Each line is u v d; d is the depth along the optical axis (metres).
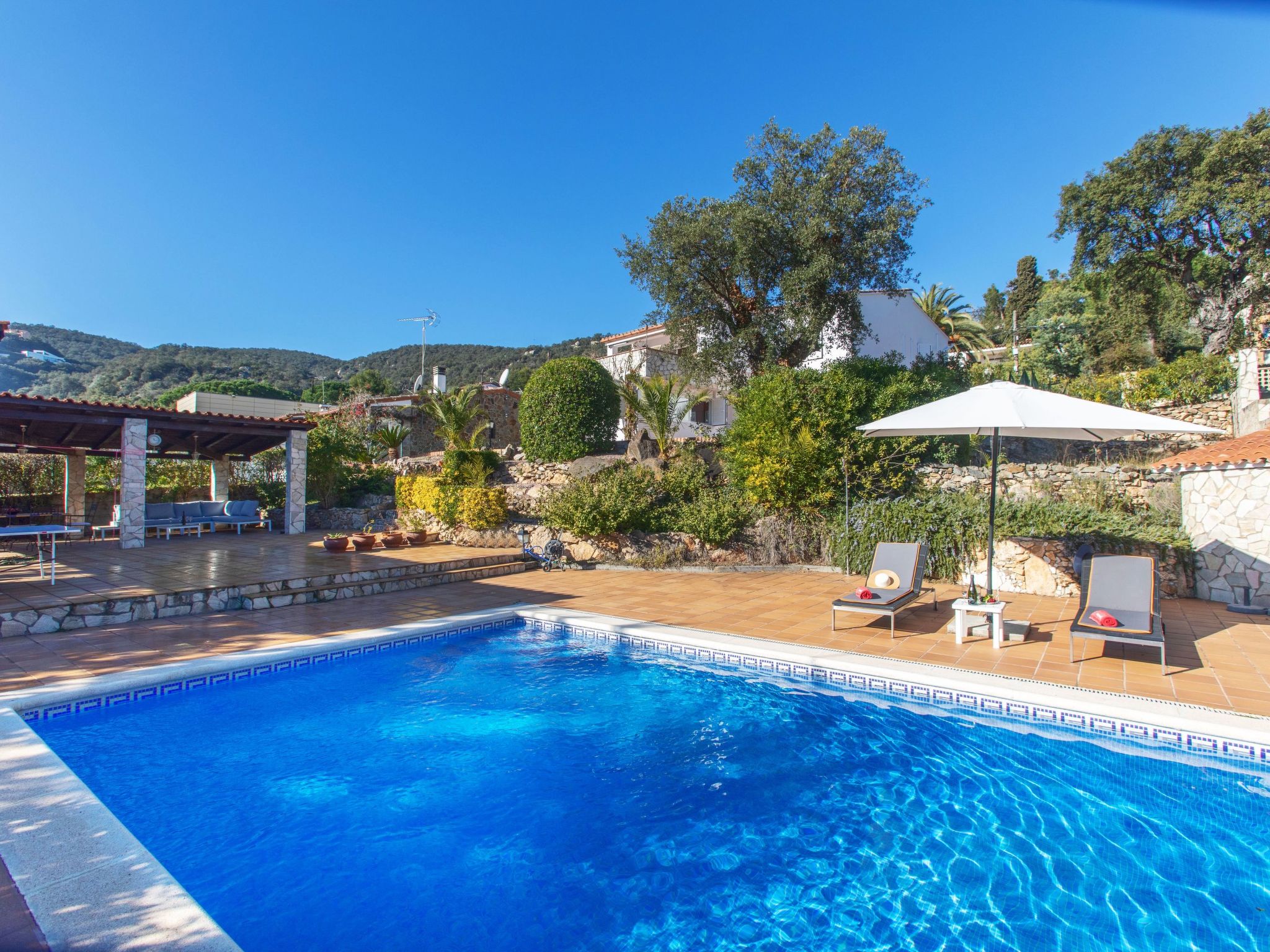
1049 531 10.58
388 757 4.85
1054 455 18.08
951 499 12.22
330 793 4.30
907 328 24.81
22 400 12.55
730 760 4.80
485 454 18.09
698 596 10.48
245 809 4.07
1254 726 4.55
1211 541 9.50
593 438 18.30
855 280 15.62
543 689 6.39
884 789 4.31
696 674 6.86
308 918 3.04
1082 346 34.59
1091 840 3.65
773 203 15.85
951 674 6.00
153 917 2.60
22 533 9.10
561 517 14.27
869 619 8.72
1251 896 3.12
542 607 9.52
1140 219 28.11
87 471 20.94
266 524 18.67
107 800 4.16
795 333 16.44
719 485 15.57
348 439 20.89
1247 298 25.88
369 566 11.39
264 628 8.07
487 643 8.12
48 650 6.91
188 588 9.05
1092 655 6.71
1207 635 7.41
